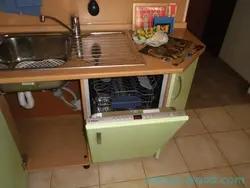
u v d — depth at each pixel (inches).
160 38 53.4
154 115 41.3
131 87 55.3
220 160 69.1
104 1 56.9
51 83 45.5
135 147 55.2
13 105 70.2
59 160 61.0
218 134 78.3
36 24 57.2
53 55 57.2
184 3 61.8
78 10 57.0
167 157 69.1
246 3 103.1
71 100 72.1
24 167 56.8
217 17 122.4
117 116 40.3
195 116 85.8
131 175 63.3
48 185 59.6
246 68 109.1
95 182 61.0
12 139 49.7
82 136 68.4
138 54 49.0
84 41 54.7
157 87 52.3
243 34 108.0
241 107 91.8
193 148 72.6
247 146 74.3
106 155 57.6
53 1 54.5
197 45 54.4
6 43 52.5
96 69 42.5
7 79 38.6
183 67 44.9
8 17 54.7
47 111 74.2
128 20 61.4
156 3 59.8
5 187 41.6
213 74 113.8
